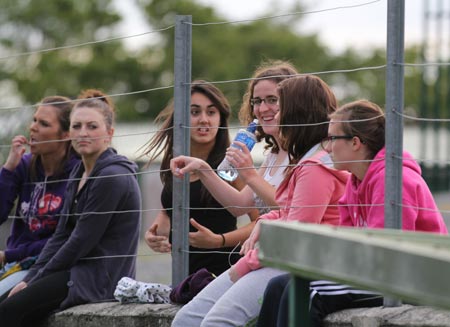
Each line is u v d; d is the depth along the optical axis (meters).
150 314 14.20
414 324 11.22
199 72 90.50
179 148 14.66
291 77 13.51
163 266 34.06
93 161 15.76
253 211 14.80
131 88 91.19
